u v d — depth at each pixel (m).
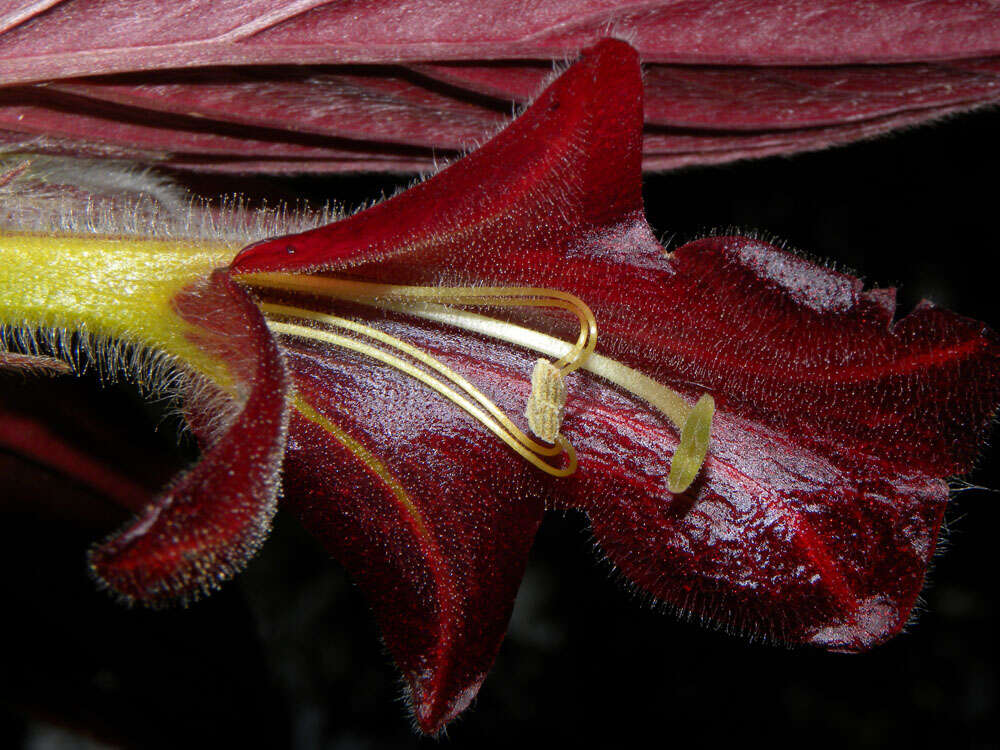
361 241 0.06
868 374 0.07
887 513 0.07
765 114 0.08
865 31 0.07
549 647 0.18
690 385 0.07
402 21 0.07
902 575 0.07
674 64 0.08
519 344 0.07
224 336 0.06
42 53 0.07
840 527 0.07
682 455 0.07
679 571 0.07
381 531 0.07
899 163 0.18
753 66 0.08
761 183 0.18
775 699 0.18
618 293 0.07
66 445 0.08
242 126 0.08
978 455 0.07
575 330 0.07
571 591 0.18
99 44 0.07
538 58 0.07
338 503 0.07
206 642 0.10
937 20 0.07
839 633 0.07
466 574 0.07
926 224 0.18
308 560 0.18
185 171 0.08
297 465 0.07
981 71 0.08
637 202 0.07
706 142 0.08
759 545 0.07
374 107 0.08
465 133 0.08
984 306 0.18
